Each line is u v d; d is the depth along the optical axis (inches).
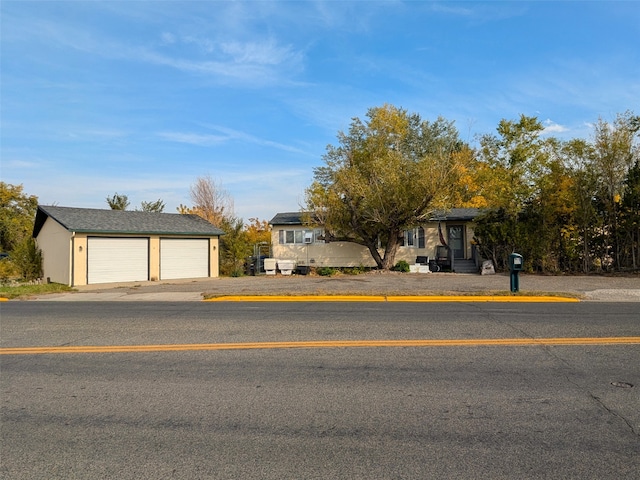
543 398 185.3
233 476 126.6
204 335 315.6
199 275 948.6
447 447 143.3
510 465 131.3
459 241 1062.4
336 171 991.0
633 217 777.6
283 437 151.9
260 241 1499.8
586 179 807.1
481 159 1035.9
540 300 492.7
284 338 301.9
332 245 1095.6
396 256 1067.9
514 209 893.2
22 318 408.5
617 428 156.1
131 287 745.6
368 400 185.5
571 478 123.9
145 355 261.1
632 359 241.0
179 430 158.4
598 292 542.9
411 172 880.3
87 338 311.1
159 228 908.0
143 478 126.2
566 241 842.8
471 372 221.5
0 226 1496.1
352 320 369.7
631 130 796.0
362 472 128.1
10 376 223.0
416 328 331.9
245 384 207.5
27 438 153.3
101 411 176.9
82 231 799.7
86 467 132.9
